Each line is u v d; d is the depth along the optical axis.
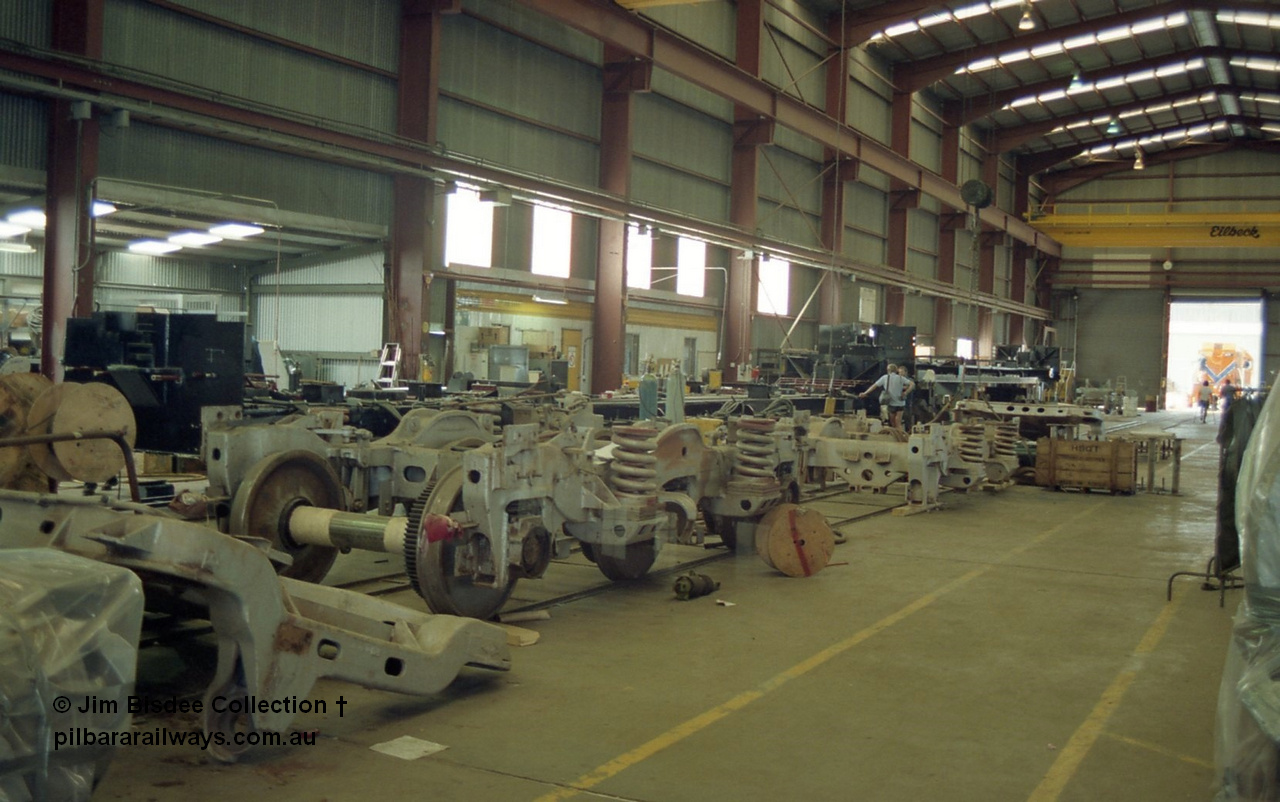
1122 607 7.09
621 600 7.03
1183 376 49.66
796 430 10.52
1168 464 19.38
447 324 20.66
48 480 7.68
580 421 10.71
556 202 20.55
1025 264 47.34
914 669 5.48
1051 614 6.83
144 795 3.64
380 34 18.14
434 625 4.71
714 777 3.95
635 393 17.80
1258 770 2.98
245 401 10.82
